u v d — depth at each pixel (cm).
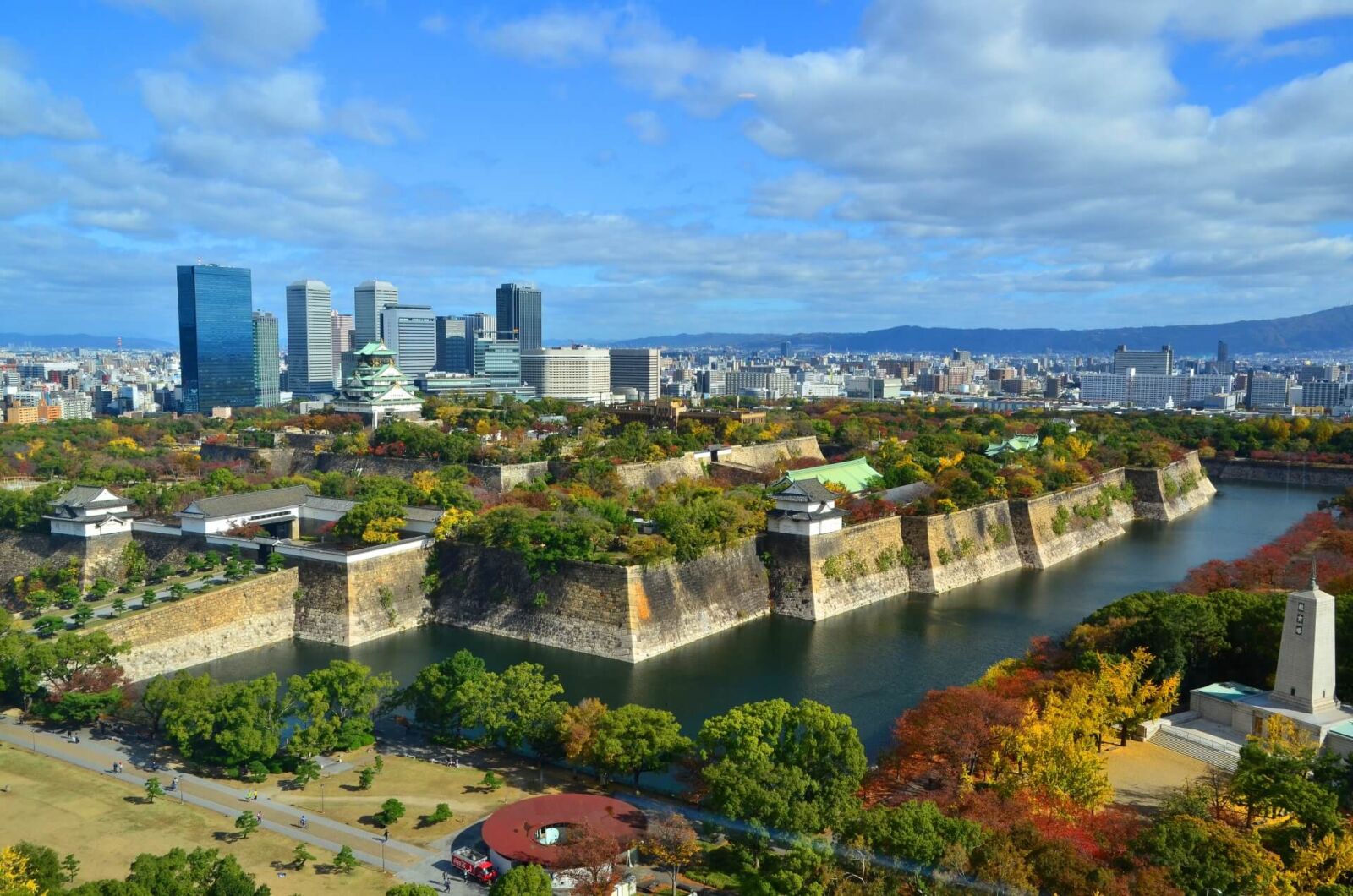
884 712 13325
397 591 17438
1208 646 12362
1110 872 7544
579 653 15925
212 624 15762
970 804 8938
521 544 16812
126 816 9681
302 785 10619
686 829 8750
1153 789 9838
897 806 9481
